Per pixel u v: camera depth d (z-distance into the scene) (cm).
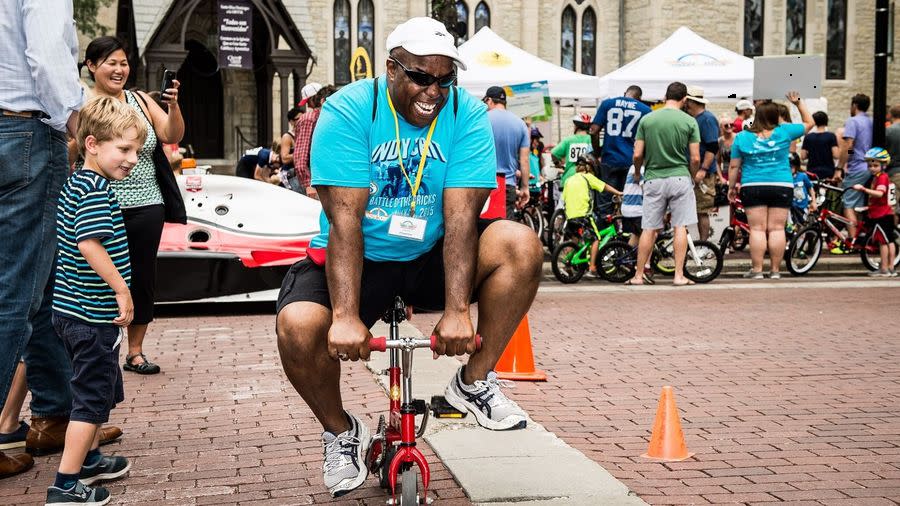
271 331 858
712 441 510
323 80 2917
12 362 438
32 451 487
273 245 943
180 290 928
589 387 641
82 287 415
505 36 3067
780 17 3231
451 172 373
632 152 1292
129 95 617
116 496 425
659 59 1658
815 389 634
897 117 1509
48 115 439
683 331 861
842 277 1317
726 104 3222
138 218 615
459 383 410
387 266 388
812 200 1441
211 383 650
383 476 397
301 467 465
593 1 3177
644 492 425
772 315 953
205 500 419
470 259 366
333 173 361
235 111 2783
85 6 2327
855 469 460
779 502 412
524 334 663
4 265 436
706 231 1377
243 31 2042
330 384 380
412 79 352
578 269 1227
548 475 434
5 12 427
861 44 3297
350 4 2944
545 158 2059
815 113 1600
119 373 504
